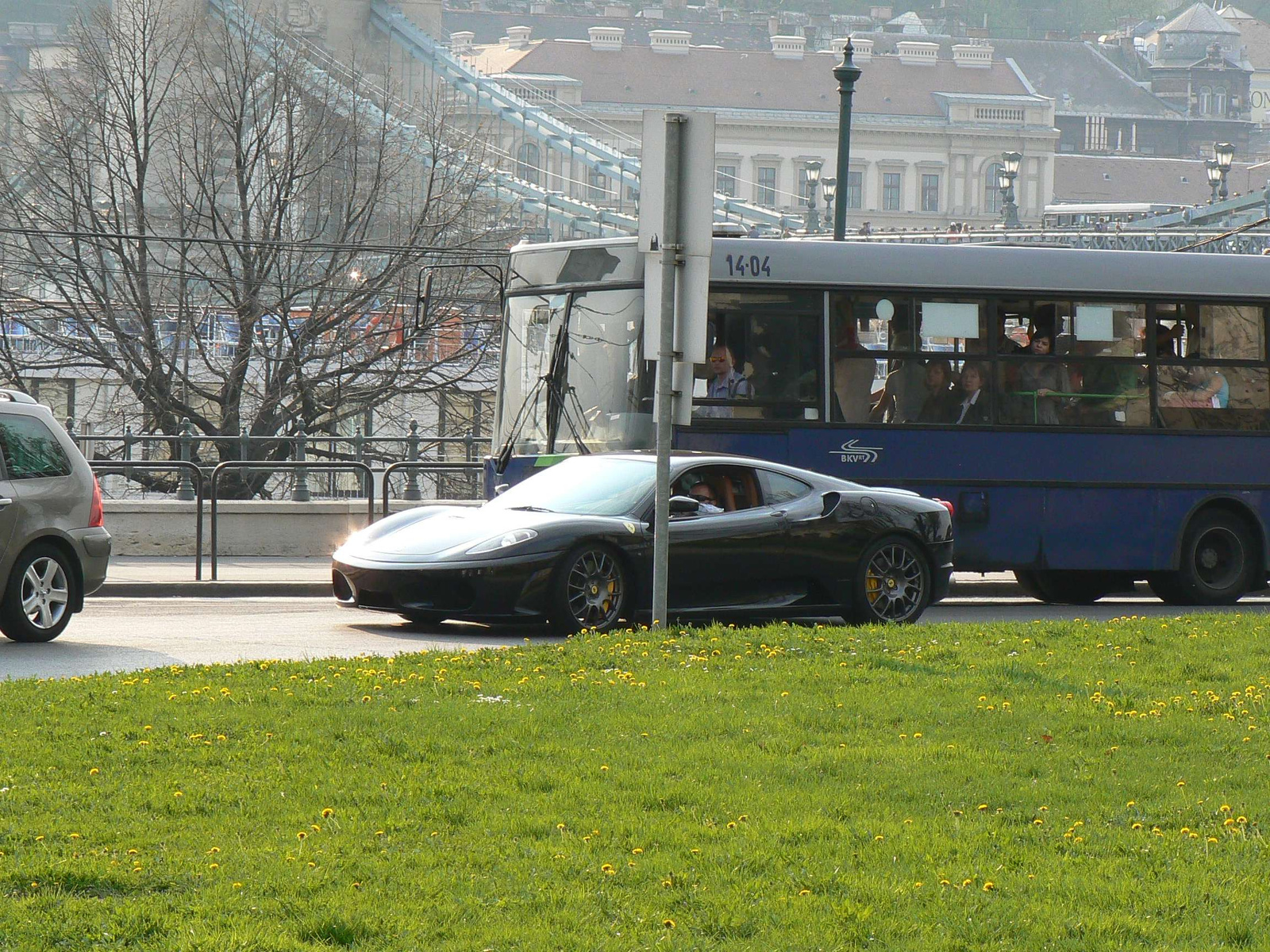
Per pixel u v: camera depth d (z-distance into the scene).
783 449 50.25
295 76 147.75
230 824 19.09
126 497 76.88
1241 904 16.67
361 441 84.94
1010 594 63.41
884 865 17.98
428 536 41.47
